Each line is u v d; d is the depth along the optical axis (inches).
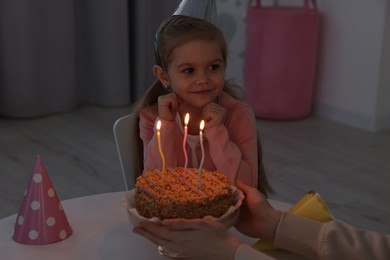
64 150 121.6
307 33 136.4
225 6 152.3
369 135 135.0
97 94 151.3
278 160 118.5
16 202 98.7
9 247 42.8
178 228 37.5
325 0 140.4
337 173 113.2
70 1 139.9
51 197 43.5
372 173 113.8
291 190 104.7
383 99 136.3
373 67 134.0
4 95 138.8
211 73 51.7
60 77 143.0
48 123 138.0
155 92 58.9
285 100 140.9
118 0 143.6
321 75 145.6
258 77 141.5
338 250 38.3
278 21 135.1
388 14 129.6
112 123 139.5
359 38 135.3
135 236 44.3
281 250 42.1
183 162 56.1
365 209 98.5
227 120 56.5
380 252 37.8
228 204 39.6
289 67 138.3
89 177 108.9
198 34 50.6
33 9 134.3
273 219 41.5
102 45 146.6
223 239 37.5
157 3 151.6
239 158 51.2
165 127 52.0
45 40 138.4
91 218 46.9
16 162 114.8
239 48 153.6
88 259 41.1
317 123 142.3
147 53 153.4
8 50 134.8
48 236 43.0
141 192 39.7
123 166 59.2
